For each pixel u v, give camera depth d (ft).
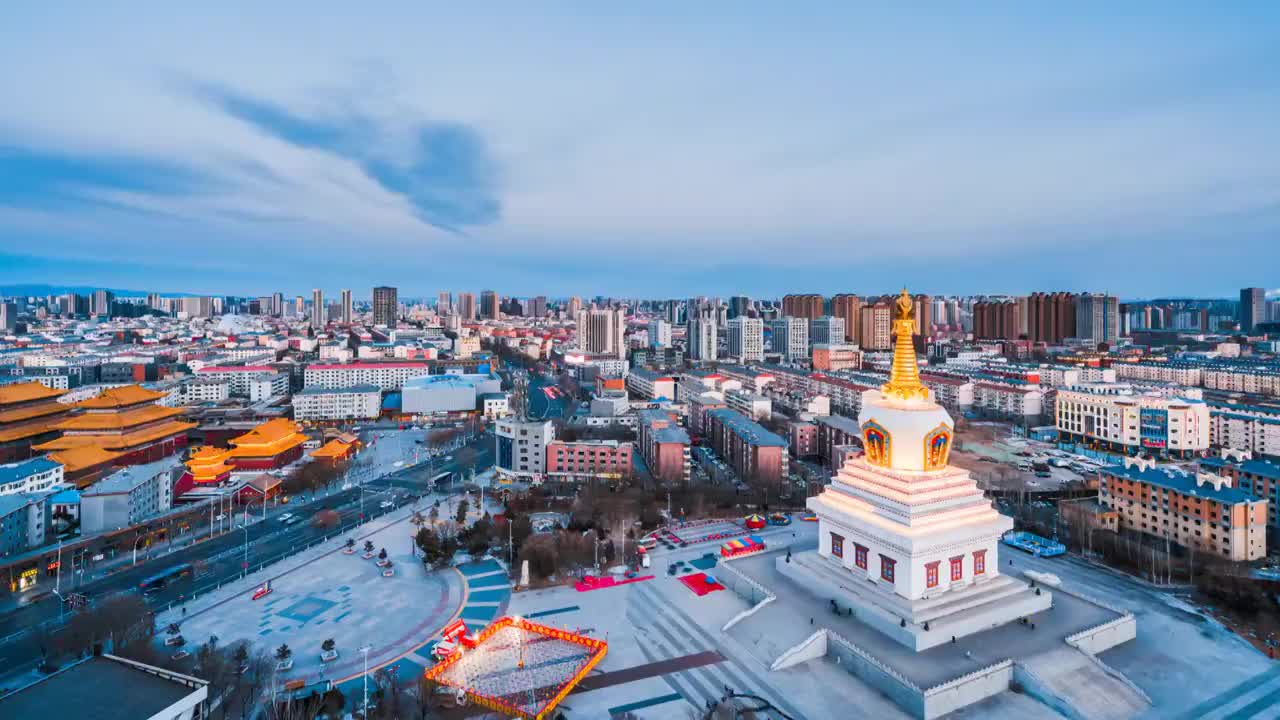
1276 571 498.69
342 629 437.99
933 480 422.00
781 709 342.23
